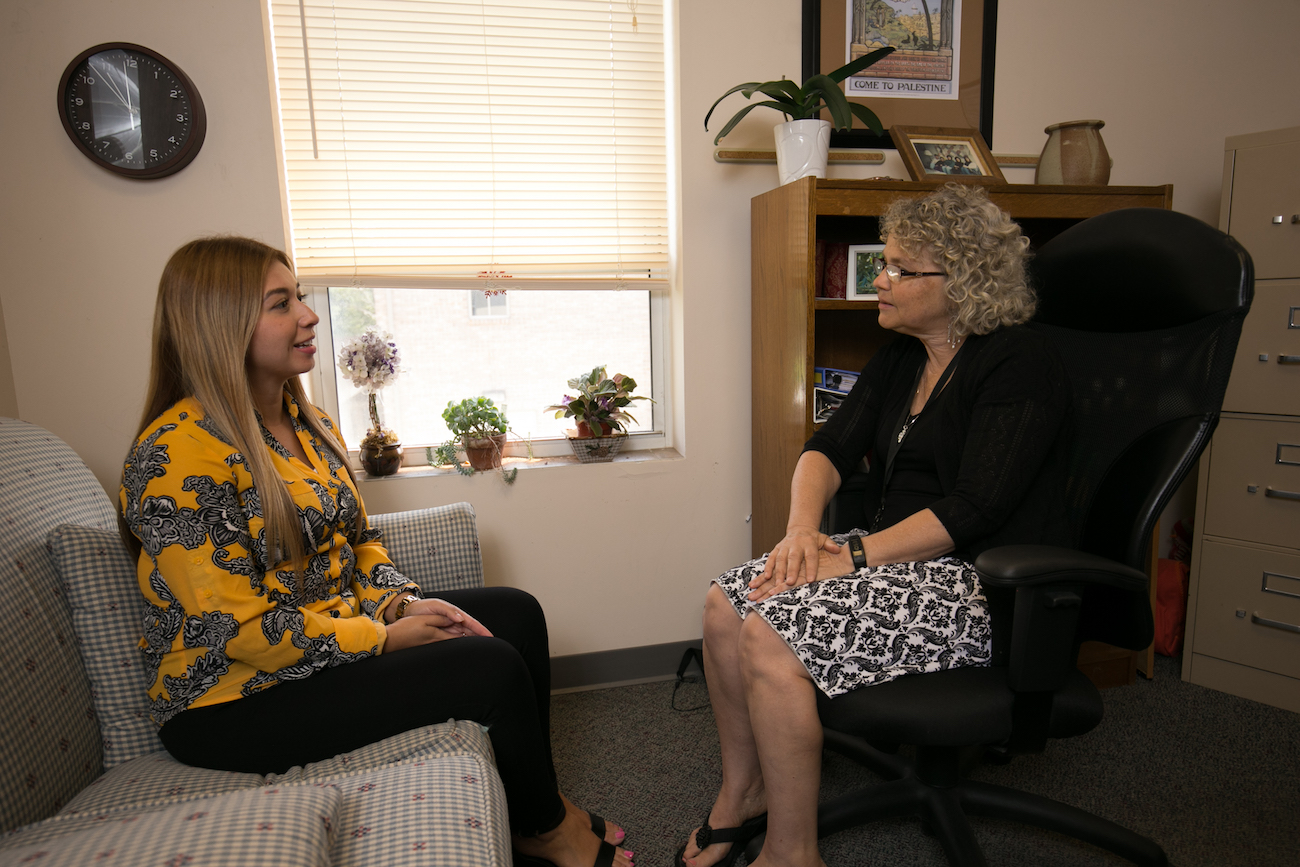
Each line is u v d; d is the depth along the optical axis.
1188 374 1.16
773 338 1.91
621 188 2.09
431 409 2.11
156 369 1.06
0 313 1.64
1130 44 2.20
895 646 1.12
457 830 0.80
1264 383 1.86
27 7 1.59
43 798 0.89
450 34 1.93
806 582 1.21
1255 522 1.90
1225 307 1.12
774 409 1.92
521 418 2.17
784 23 2.01
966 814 1.32
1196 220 1.18
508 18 1.95
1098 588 1.19
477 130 1.98
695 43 1.96
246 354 1.09
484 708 1.08
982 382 1.25
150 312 1.72
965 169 1.95
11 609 0.93
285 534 1.06
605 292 2.17
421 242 2.01
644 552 2.10
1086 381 1.29
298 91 1.87
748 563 1.38
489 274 2.03
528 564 2.03
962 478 1.20
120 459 1.75
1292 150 1.79
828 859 1.38
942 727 1.03
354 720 1.02
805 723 1.11
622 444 2.22
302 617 1.02
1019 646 1.01
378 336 1.92
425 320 2.07
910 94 2.10
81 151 1.64
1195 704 1.92
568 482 2.02
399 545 1.48
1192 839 1.40
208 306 1.03
